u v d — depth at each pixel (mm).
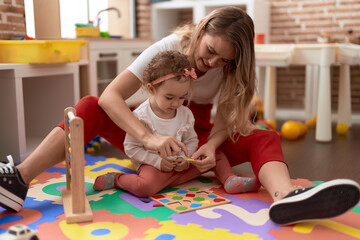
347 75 2912
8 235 993
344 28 3742
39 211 1315
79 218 1220
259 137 1507
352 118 3371
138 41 3291
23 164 1329
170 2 4016
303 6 3861
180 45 1590
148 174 1451
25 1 2627
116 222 1220
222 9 1457
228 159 1698
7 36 2346
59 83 2438
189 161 1503
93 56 2775
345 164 1991
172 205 1353
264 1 3811
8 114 2031
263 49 2588
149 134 1403
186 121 1531
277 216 1161
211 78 1671
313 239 1100
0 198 1237
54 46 2117
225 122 1604
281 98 4090
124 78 1536
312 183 1651
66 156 1409
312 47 2479
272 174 1345
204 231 1154
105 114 1564
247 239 1102
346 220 1227
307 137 2686
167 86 1355
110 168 1895
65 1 3291
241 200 1422
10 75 1987
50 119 2506
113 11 4008
